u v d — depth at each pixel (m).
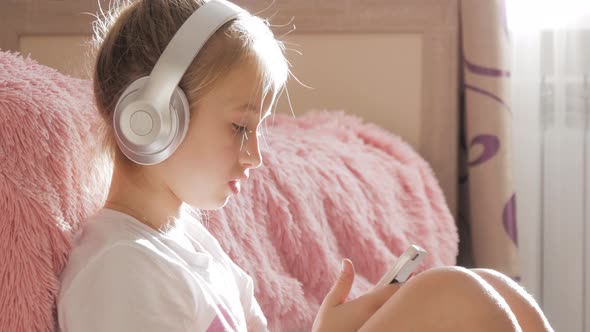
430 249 1.65
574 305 2.10
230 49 0.81
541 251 2.12
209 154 0.81
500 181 1.98
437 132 2.04
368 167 1.64
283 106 2.04
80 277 0.75
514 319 0.79
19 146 0.80
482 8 1.97
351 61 2.04
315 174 1.47
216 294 0.82
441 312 0.78
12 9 1.93
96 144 0.86
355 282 1.40
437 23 2.03
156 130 0.77
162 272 0.76
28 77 0.86
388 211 1.59
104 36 0.88
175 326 0.74
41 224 0.77
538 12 2.09
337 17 2.03
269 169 1.38
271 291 1.21
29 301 0.75
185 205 1.01
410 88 2.04
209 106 0.81
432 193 1.78
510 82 2.02
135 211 0.82
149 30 0.82
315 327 0.87
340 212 1.46
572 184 2.09
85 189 0.85
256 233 1.28
